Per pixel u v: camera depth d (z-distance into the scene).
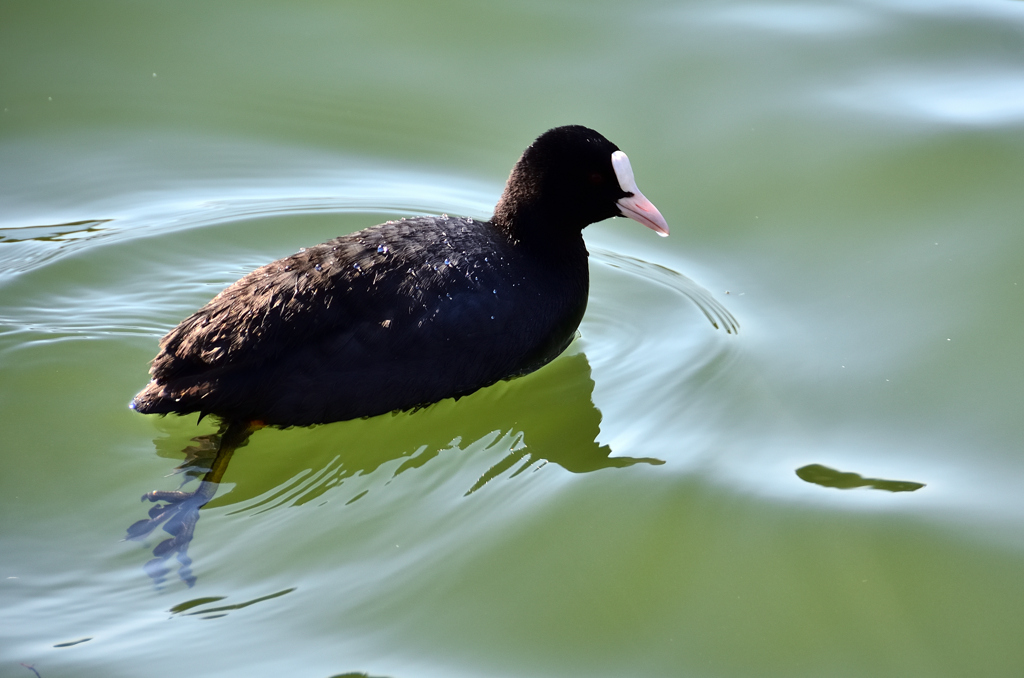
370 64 17.73
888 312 12.78
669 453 10.70
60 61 17.61
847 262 13.74
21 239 13.85
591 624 8.64
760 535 9.67
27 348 11.52
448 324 10.42
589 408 11.41
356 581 8.86
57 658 7.92
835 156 15.48
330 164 15.91
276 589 8.72
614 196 11.90
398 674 7.98
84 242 13.80
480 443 10.86
